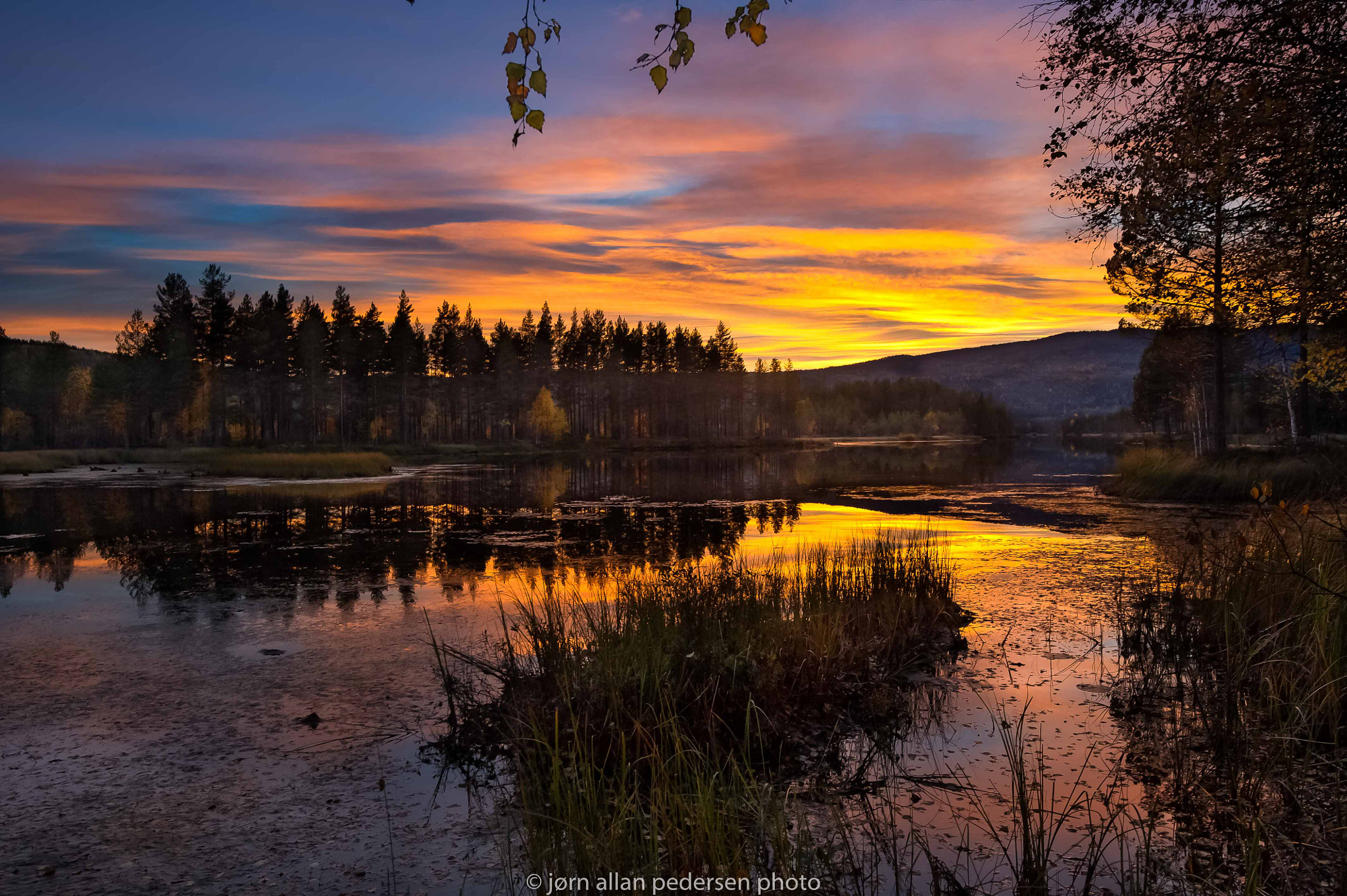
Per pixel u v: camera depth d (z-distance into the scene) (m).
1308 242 4.77
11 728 5.03
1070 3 4.55
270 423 77.19
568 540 14.00
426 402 92.56
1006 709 5.01
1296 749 4.14
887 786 3.96
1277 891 2.86
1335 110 4.16
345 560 11.94
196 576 10.67
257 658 6.59
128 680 6.00
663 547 12.96
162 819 3.78
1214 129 4.34
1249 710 4.79
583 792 3.62
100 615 8.34
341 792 4.05
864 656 5.82
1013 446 92.69
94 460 50.34
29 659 6.62
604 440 91.44
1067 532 13.80
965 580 9.41
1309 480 14.34
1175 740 4.42
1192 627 6.55
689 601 6.32
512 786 4.09
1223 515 15.16
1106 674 5.70
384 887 3.16
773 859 3.21
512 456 66.75
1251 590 6.18
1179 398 41.66
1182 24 4.37
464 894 3.09
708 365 110.56
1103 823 3.51
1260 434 48.19
